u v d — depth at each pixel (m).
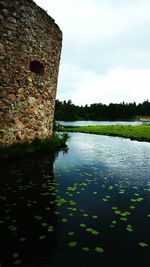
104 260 2.98
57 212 4.38
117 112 140.25
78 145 15.19
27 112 9.31
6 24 7.88
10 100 8.32
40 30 9.70
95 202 4.99
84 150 12.89
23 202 4.80
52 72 11.12
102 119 132.50
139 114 148.25
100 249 3.20
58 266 2.84
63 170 7.76
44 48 10.11
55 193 5.42
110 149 13.71
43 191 5.51
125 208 4.71
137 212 4.53
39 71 10.24
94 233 3.64
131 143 17.05
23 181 6.21
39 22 9.57
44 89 10.45
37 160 8.88
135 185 6.39
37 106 10.00
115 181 6.74
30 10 8.91
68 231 3.69
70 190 5.70
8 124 8.34
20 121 8.95
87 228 3.80
